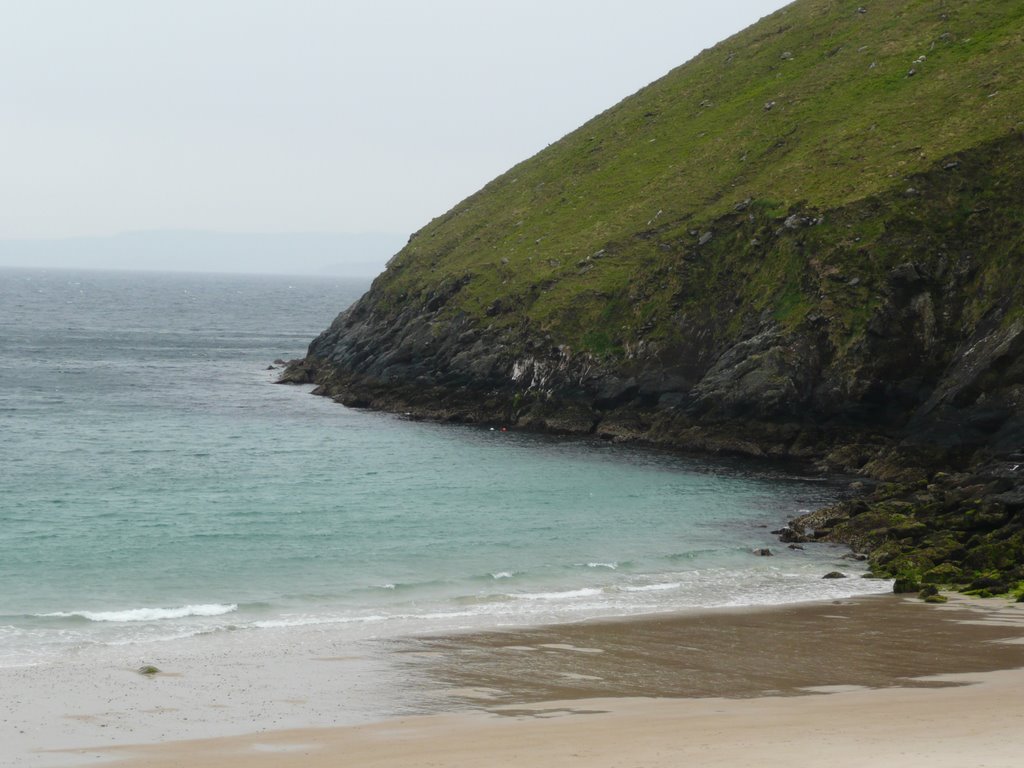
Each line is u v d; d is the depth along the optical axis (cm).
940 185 7525
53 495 5419
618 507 5344
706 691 2494
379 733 2144
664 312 8056
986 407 6006
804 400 6862
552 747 1972
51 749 2055
